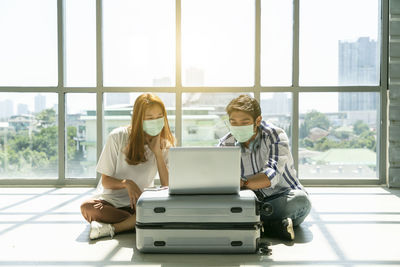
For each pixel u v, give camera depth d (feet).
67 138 16.31
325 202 12.74
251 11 16.26
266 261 7.20
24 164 16.47
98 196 9.29
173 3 16.25
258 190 8.74
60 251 7.82
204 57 16.35
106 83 16.31
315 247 8.05
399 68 15.55
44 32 16.19
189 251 7.52
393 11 15.49
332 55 16.20
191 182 7.48
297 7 15.89
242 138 8.38
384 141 16.08
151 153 9.31
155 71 16.35
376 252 7.73
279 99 16.26
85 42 16.20
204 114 16.29
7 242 8.43
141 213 7.46
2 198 13.48
